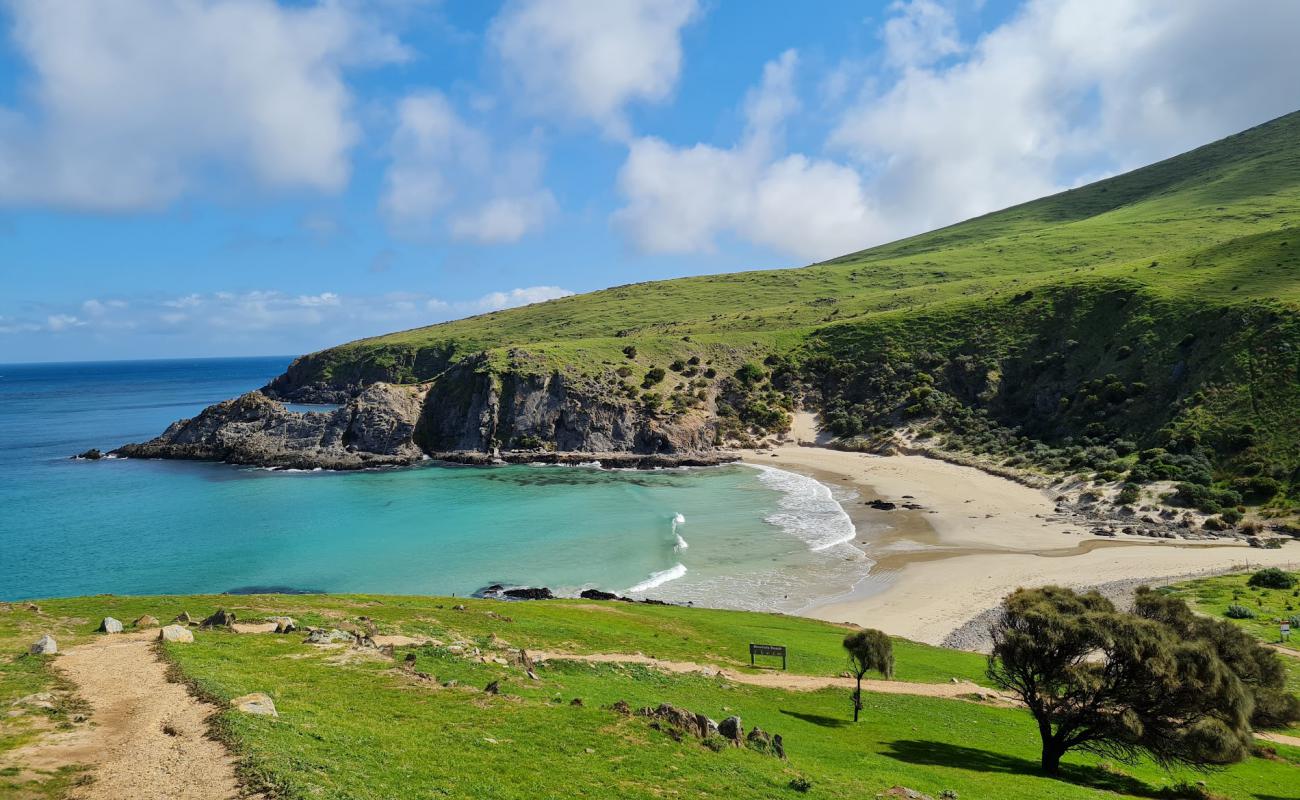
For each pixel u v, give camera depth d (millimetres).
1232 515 77875
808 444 145875
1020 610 29562
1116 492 89750
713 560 73312
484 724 21094
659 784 18391
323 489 110938
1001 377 137250
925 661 44344
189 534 81375
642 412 148625
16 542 77312
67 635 27734
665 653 38688
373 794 15336
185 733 17547
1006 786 23750
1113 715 26578
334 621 33688
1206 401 97812
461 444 146250
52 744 16844
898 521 88562
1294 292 106062
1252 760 32719
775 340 180250
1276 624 49781
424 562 71812
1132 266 157750
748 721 28719
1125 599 57188
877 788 21391
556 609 47719
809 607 60219
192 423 145000
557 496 106250
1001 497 97062
